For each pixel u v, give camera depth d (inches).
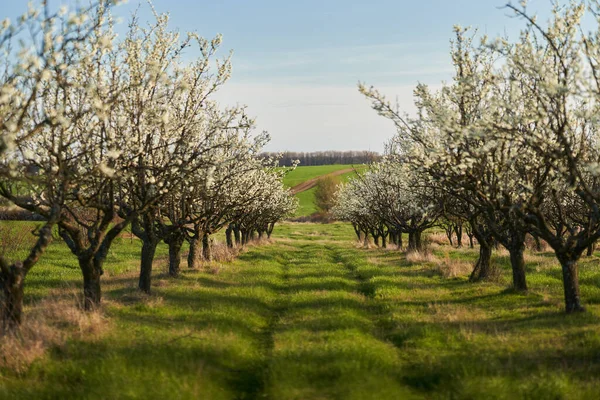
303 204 4160.9
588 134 508.7
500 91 505.7
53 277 802.8
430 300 644.1
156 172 550.0
